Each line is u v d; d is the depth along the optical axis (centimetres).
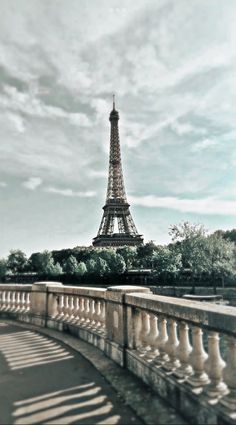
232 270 6438
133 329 766
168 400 563
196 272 6819
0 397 609
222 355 786
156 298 674
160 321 652
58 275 10362
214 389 474
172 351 600
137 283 8331
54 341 1094
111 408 555
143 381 671
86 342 1059
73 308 1258
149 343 694
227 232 8750
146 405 557
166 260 7450
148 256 9250
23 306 1608
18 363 830
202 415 464
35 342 1078
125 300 802
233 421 407
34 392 632
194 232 7125
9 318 1609
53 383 680
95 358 863
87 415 530
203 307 512
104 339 920
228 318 441
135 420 510
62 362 841
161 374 593
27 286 1549
